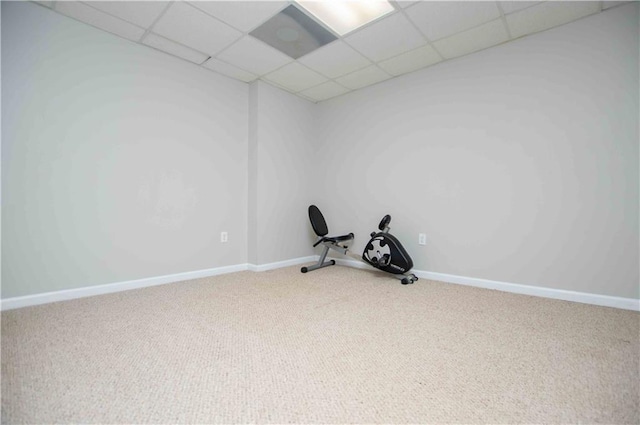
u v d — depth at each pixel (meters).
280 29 2.32
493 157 2.54
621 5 2.00
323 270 3.32
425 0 1.99
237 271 3.25
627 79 2.00
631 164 1.99
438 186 2.86
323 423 0.98
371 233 3.15
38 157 2.05
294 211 3.67
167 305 2.12
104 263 2.36
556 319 1.86
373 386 1.18
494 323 1.81
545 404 1.07
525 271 2.41
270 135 3.37
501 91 2.50
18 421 0.96
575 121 2.18
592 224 2.13
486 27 2.27
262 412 1.03
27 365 1.30
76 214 2.22
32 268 2.04
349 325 1.78
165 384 1.18
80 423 0.96
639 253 1.98
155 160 2.62
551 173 2.28
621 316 1.90
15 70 1.96
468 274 2.69
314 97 3.75
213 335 1.63
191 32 2.35
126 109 2.45
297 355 1.42
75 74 2.20
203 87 2.94
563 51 2.22
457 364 1.34
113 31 2.33
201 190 2.94
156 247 2.64
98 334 1.62
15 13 1.95
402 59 2.77
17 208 1.98
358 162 3.49
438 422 0.99
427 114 2.92
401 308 2.08
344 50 2.62
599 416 1.01
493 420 0.99
